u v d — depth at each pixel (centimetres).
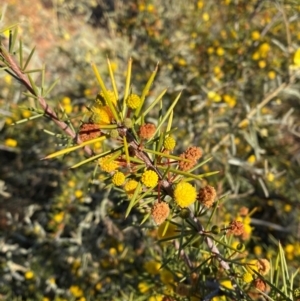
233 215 340
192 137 354
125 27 433
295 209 374
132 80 411
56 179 410
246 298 108
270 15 381
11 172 420
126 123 83
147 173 85
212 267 123
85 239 352
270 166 384
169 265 143
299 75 290
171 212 101
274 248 346
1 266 369
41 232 357
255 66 365
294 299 99
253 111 305
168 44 415
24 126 386
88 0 502
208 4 439
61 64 443
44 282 357
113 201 338
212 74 383
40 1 538
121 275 311
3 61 107
